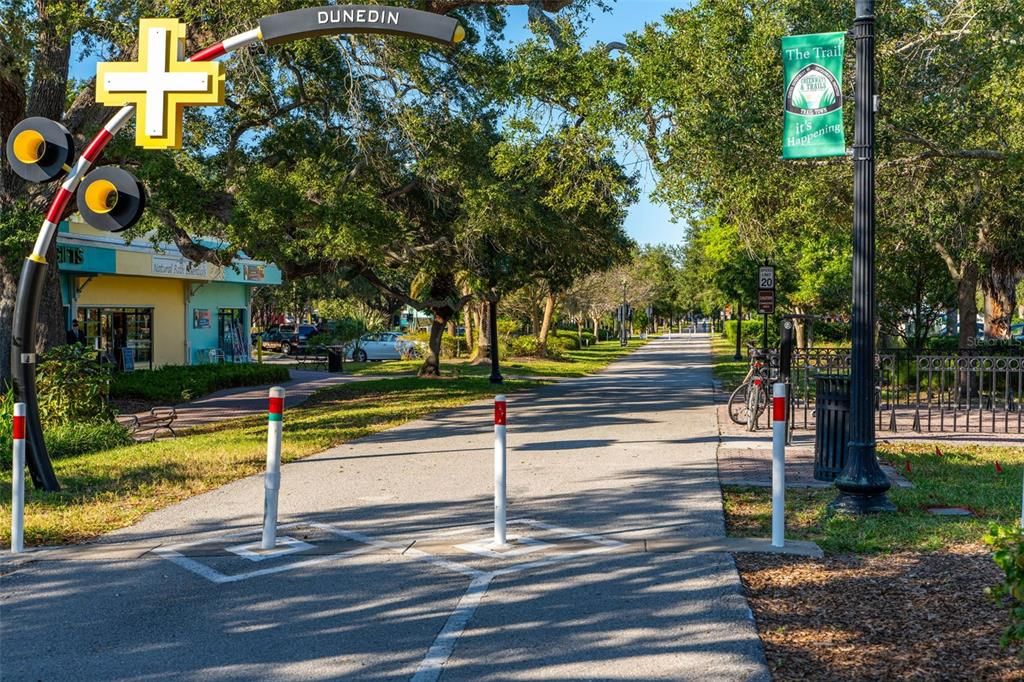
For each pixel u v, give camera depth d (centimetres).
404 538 763
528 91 1850
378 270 3166
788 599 585
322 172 1778
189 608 586
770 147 1538
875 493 825
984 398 2053
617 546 717
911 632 520
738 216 1914
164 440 1479
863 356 832
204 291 3850
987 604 558
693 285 7250
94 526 823
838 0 1462
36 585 641
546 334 4672
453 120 1917
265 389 2672
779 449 710
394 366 4022
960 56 1445
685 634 517
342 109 1858
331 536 775
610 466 1135
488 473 1091
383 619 557
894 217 1842
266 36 898
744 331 5791
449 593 607
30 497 943
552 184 2189
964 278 2253
